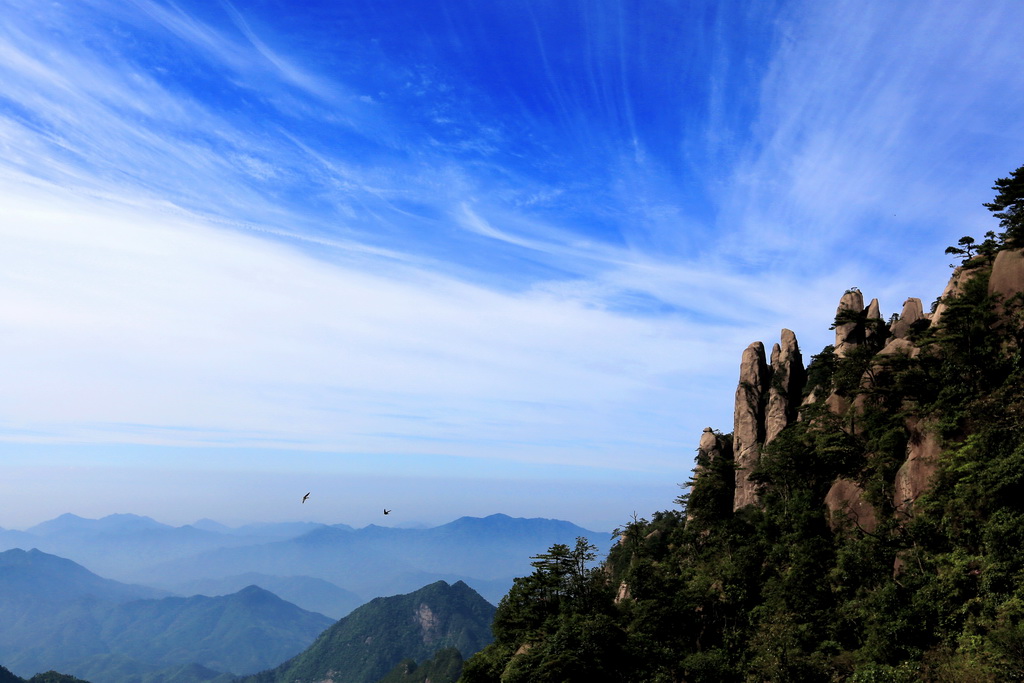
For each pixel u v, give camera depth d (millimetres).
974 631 47344
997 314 66688
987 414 59938
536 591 91438
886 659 51906
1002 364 64125
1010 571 47594
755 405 119250
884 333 106562
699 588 81312
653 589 84875
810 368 115250
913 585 55844
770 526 88750
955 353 70688
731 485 115438
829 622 63344
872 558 64188
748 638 68812
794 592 69625
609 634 71625
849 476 81000
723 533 100625
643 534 128500
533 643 78562
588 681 67188
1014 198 69188
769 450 98062
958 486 56031
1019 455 51062
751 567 82188
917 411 72562
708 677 63688
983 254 79125
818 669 55125
